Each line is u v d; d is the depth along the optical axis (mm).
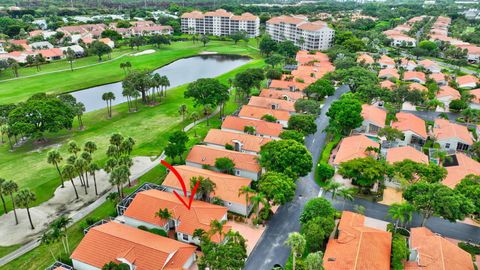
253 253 64938
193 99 147750
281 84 158500
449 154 100938
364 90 137250
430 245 60656
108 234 63281
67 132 123500
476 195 68562
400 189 85250
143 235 64812
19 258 65000
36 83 176875
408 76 175625
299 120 108688
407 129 108875
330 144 108312
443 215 65188
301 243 53938
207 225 66875
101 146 110688
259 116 123500
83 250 61594
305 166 82312
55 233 61219
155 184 84750
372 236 62531
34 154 106688
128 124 129125
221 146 101812
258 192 78500
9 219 76312
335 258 59000
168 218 69000
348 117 109000
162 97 160875
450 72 193625
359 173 81562
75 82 180625
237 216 74625
